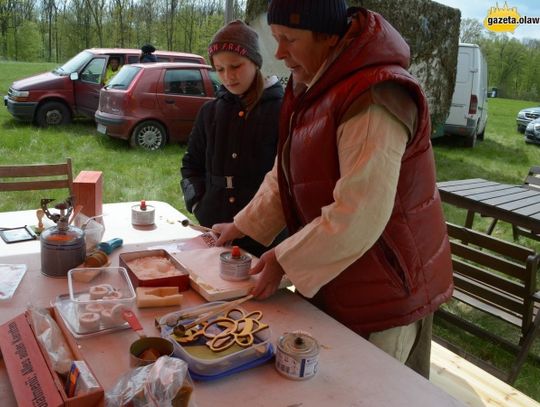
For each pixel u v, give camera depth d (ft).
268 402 3.08
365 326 4.25
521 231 13.76
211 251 5.14
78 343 3.52
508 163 25.22
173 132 20.51
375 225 3.62
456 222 16.15
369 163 3.49
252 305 4.33
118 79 20.42
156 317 3.93
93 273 4.31
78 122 23.59
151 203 7.15
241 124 6.37
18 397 2.93
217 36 5.90
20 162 16.20
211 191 6.64
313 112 3.96
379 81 3.51
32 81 21.84
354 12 4.00
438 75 18.99
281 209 5.05
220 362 3.27
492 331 9.95
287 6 3.76
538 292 8.02
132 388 2.81
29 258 4.95
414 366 4.84
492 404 5.50
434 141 28.71
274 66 12.44
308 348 3.35
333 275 3.87
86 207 5.80
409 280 4.16
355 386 3.30
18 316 3.60
